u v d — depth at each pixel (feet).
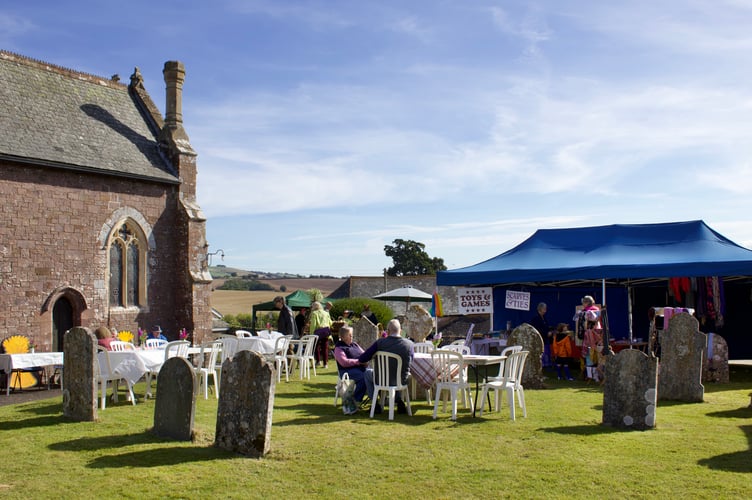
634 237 62.39
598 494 22.43
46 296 61.77
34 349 58.59
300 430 32.27
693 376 41.01
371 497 22.34
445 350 36.09
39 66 71.82
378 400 40.01
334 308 112.68
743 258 53.98
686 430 32.07
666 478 24.03
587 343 51.55
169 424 30.83
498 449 28.32
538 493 22.57
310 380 53.47
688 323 41.37
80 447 28.89
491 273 59.67
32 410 38.86
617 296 72.38
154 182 72.69
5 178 59.26
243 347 50.78
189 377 30.42
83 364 35.32
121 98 79.77
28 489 23.11
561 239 64.85
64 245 63.57
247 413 27.71
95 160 66.95
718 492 22.44
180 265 74.54
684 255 56.49
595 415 36.27
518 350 37.70
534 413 36.99
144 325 71.00
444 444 29.25
